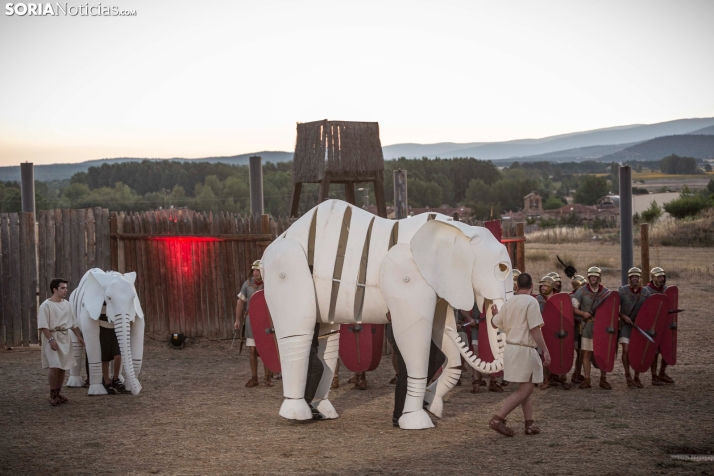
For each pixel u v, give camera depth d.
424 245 9.30
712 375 12.43
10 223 17.16
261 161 20.66
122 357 11.36
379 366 14.23
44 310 10.89
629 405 10.31
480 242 9.41
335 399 11.30
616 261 33.06
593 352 11.55
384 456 8.00
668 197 107.44
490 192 153.25
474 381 11.65
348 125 17.34
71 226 17.47
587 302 11.62
